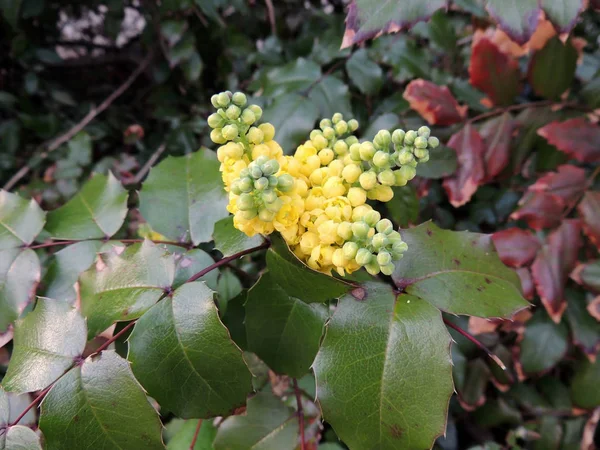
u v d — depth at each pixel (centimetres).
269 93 31
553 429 35
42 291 22
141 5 46
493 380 34
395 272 18
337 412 16
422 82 31
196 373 17
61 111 51
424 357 15
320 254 15
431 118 31
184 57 41
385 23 21
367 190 16
